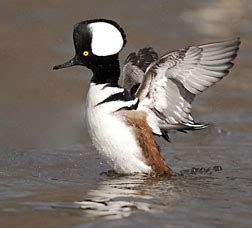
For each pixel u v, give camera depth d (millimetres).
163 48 19703
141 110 12500
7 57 18703
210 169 13250
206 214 10102
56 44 19359
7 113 16453
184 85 12383
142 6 21578
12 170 12984
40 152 14438
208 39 20422
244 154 14531
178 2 22016
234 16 21781
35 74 18078
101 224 9539
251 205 10641
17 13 20688
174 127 12750
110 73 12609
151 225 9539
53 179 12281
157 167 12547
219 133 15914
